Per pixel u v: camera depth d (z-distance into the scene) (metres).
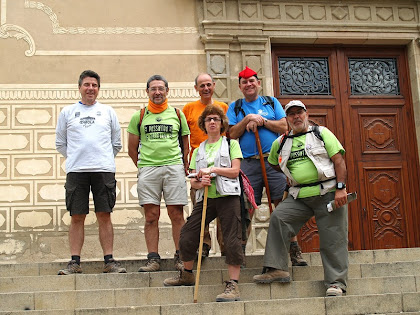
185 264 5.51
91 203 7.75
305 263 6.04
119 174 7.92
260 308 5.04
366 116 8.68
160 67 8.30
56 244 7.66
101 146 6.08
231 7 8.52
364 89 8.75
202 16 8.49
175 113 6.32
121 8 8.39
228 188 5.36
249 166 6.25
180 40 8.39
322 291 5.53
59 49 8.20
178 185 6.12
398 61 8.88
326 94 8.66
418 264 6.04
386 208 8.47
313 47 8.75
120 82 8.20
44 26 8.23
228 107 6.66
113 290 5.35
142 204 6.11
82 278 5.66
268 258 5.51
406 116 8.75
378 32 8.67
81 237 6.02
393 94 8.80
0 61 8.07
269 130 6.29
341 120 8.60
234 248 5.27
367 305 5.17
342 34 8.61
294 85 8.62
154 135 6.18
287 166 5.71
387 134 8.67
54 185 7.82
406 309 5.21
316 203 5.55
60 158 7.91
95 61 8.22
